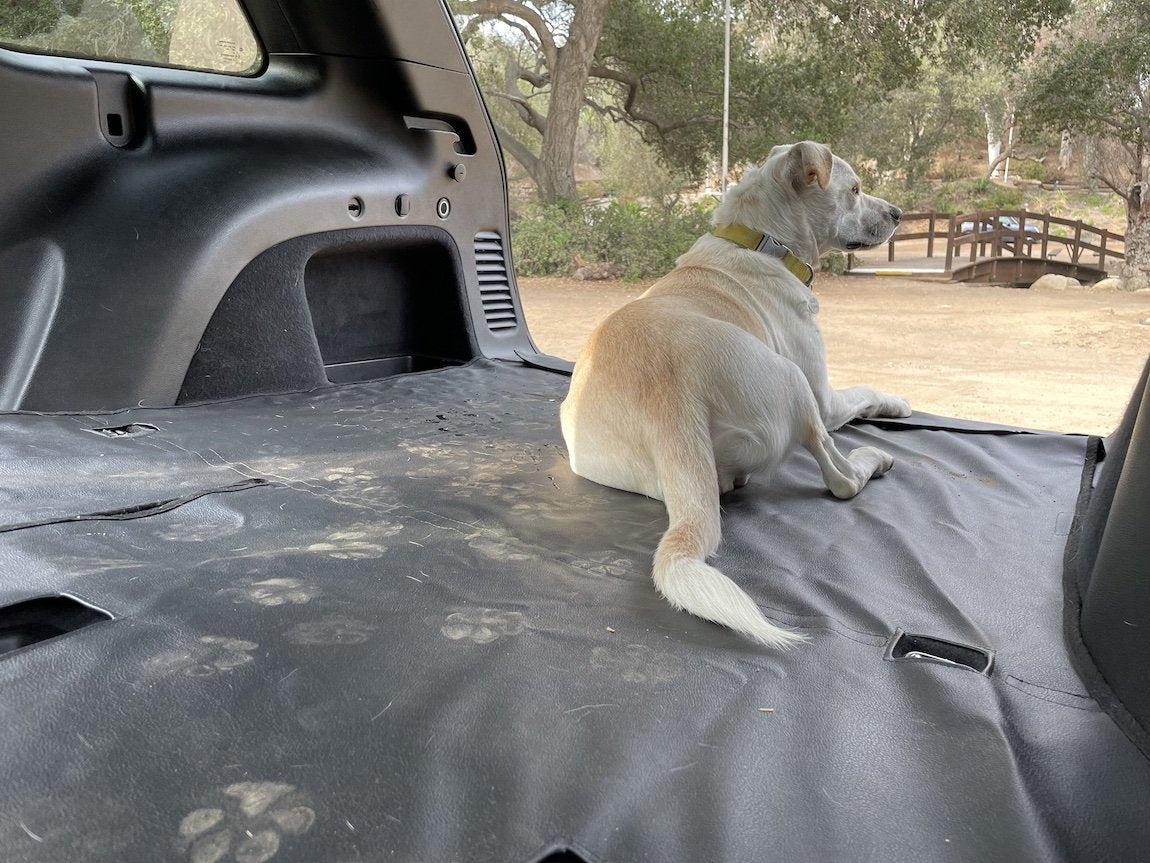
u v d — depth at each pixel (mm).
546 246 15641
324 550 1868
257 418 3023
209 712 1226
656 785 1085
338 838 978
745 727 1222
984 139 28234
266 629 1486
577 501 2242
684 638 1510
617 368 2275
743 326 2590
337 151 3590
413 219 3766
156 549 1837
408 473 2457
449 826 1001
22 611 1547
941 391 5797
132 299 3010
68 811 1008
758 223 2900
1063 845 1002
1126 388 5758
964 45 15523
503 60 18531
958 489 2408
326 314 3768
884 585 1762
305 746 1151
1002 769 1132
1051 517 2166
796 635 1514
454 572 1773
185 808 1021
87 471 2332
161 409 3051
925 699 1311
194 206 3152
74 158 3004
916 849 984
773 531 2084
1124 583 1312
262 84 3521
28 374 2834
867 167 24281
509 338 4238
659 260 15305
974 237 16172
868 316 10031
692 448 2006
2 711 1204
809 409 2357
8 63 2848
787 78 17297
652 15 17531
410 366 4141
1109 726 1250
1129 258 12758
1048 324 8992
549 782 1087
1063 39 13883
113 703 1238
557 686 1329
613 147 21422
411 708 1254
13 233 2871
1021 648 1494
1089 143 13258
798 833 1004
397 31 3623
